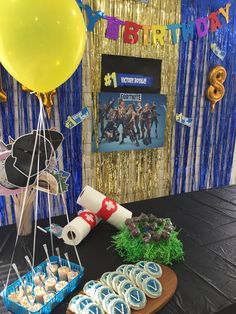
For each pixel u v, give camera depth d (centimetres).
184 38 178
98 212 129
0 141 112
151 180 192
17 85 140
